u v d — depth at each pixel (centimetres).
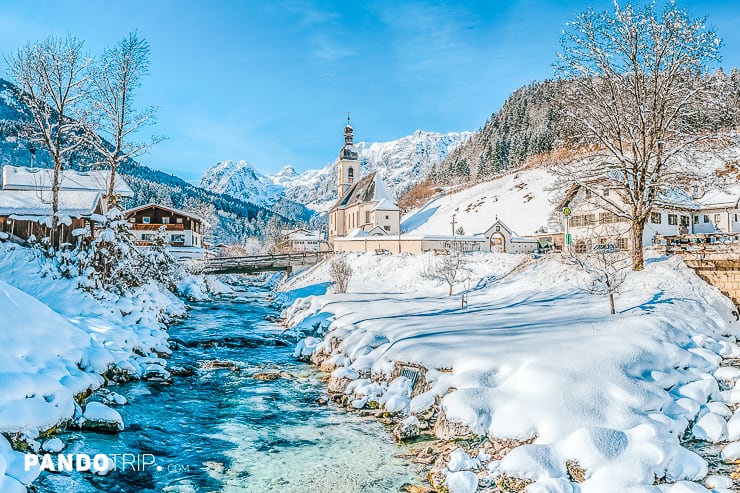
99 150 3694
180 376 2012
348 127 11394
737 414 1327
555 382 1384
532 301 2880
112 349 1994
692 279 2681
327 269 5044
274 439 1402
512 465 1124
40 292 2645
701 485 1041
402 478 1174
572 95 3052
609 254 3039
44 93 3216
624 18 2814
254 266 5522
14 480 992
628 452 1126
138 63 3725
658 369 1572
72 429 1351
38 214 3966
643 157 2838
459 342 1864
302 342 2531
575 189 4697
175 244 6838
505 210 9062
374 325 2427
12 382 1282
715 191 5000
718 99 2791
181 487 1119
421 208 11519
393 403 1608
